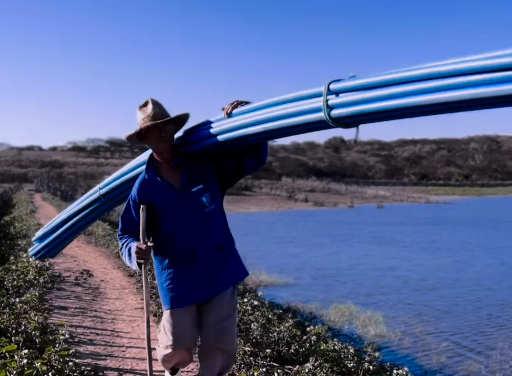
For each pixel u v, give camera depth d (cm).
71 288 1137
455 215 4731
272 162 9156
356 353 852
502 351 1073
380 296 1598
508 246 2741
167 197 355
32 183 6266
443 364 997
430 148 11794
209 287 357
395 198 6644
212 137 387
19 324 708
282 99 355
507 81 265
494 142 12375
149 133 355
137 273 1288
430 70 288
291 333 854
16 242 1620
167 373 372
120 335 822
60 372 571
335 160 10069
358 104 319
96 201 517
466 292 1664
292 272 2009
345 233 3378
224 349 367
